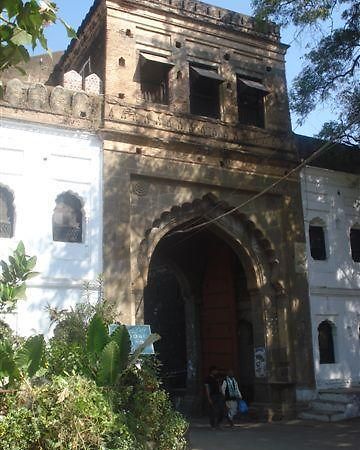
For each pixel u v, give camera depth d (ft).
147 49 42.39
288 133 47.80
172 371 59.82
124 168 39.06
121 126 39.47
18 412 15.88
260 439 33.53
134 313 37.27
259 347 44.19
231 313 50.21
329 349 46.73
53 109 37.45
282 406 42.27
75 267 36.04
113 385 19.89
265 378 43.24
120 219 38.06
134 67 41.29
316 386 44.01
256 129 45.93
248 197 44.88
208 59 45.24
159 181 40.88
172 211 41.96
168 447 20.99
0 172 35.17
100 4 41.98
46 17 12.15
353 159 51.31
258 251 45.37
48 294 34.81
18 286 20.92
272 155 45.96
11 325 33.14
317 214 48.52
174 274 58.08
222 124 44.34
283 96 48.60
